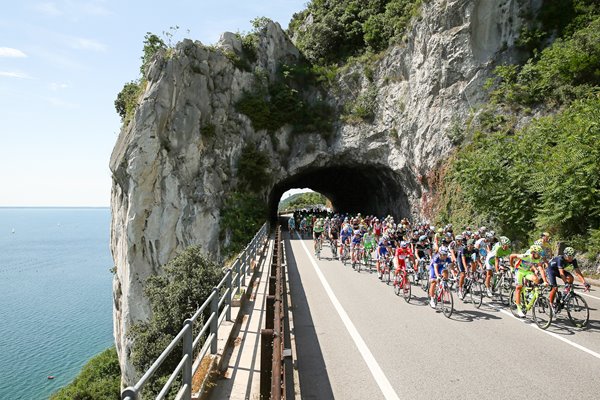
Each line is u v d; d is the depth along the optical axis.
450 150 30.58
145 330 16.39
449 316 10.45
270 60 43.41
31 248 148.12
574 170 17.17
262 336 5.42
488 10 30.34
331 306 11.60
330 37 45.09
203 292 15.56
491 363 7.32
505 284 12.18
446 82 31.92
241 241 35.50
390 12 40.66
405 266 12.60
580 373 6.83
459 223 26.22
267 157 40.28
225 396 5.89
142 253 34.09
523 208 20.22
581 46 24.94
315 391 6.28
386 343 8.46
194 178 36.69
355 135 39.84
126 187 35.31
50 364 43.97
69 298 71.12
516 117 27.30
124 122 39.06
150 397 12.06
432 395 6.09
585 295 13.12
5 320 58.28
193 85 37.50
